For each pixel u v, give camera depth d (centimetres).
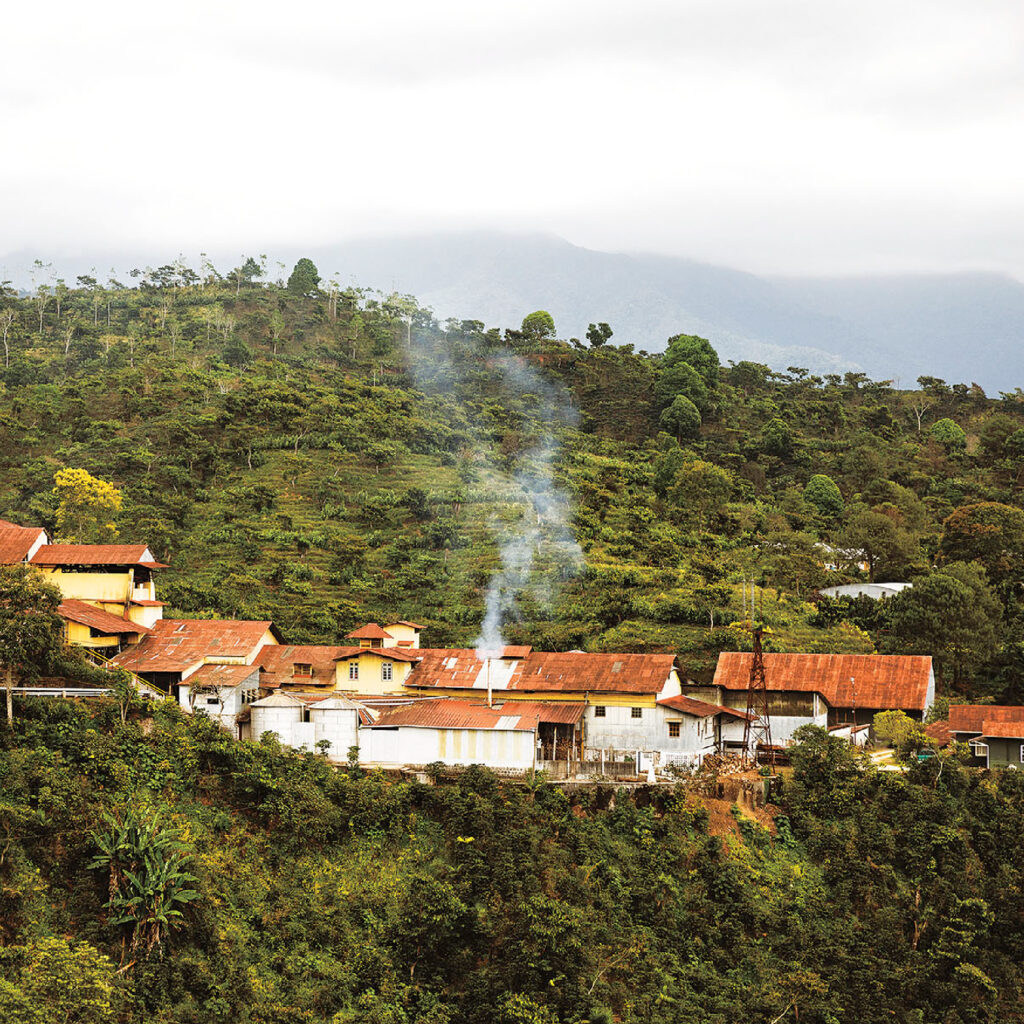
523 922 6062
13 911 5459
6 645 6619
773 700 9456
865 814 7581
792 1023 6244
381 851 6719
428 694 8819
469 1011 5809
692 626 11375
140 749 6688
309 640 10619
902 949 6806
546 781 7194
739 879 6956
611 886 6656
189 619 10131
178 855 5897
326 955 5991
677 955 6494
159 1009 5256
